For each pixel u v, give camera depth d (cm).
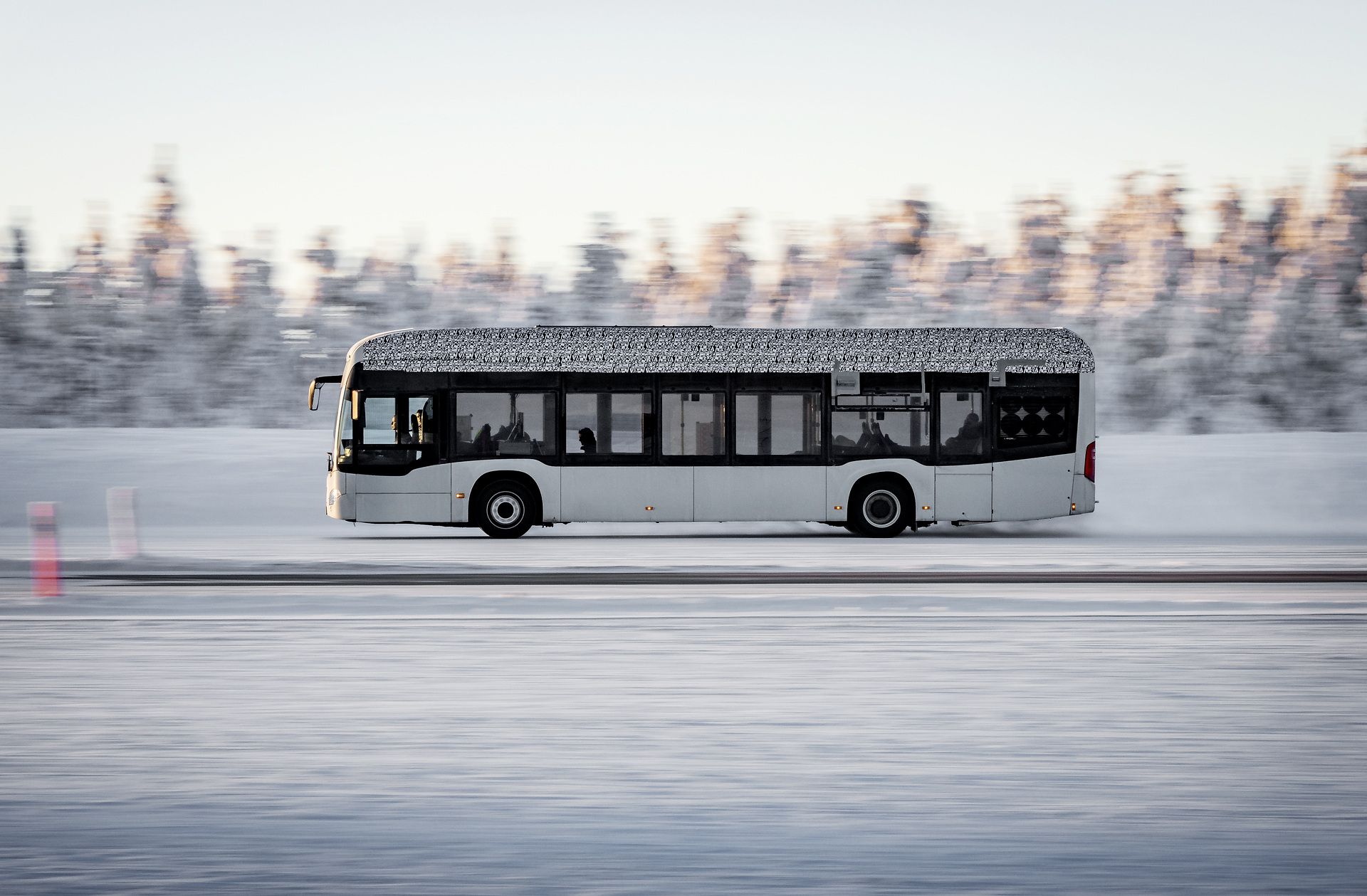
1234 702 832
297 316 7931
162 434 3403
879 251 7838
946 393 2242
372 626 1166
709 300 7831
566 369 2211
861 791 623
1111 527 2578
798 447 2230
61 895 480
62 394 7988
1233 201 8144
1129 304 8050
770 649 1041
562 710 806
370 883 492
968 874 503
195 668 952
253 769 662
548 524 2208
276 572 1648
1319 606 1309
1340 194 7944
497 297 7950
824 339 2239
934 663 980
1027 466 2247
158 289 8125
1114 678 919
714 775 652
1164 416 7788
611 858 523
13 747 709
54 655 1008
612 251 7838
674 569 1684
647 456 2219
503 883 492
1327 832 558
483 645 1062
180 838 550
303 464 2989
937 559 1833
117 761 678
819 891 484
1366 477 2855
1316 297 7831
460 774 654
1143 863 517
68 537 2284
